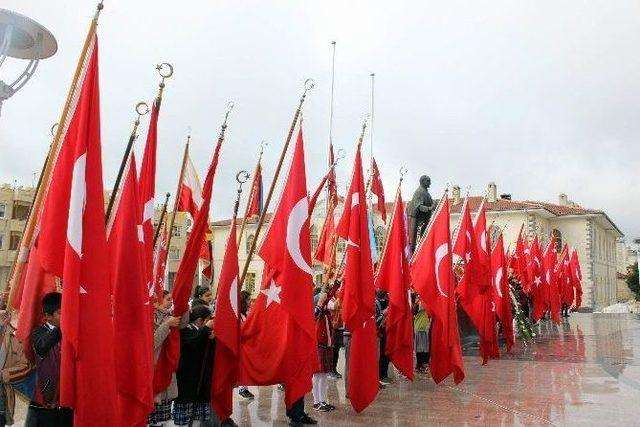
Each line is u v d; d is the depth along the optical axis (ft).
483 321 44.42
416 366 44.70
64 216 17.02
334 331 33.42
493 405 32.07
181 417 23.62
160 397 22.34
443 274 34.60
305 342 25.34
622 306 151.94
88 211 16.78
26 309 17.71
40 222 17.20
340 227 30.89
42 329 17.15
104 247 16.92
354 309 28.84
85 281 16.38
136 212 19.36
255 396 34.91
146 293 20.33
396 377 42.09
